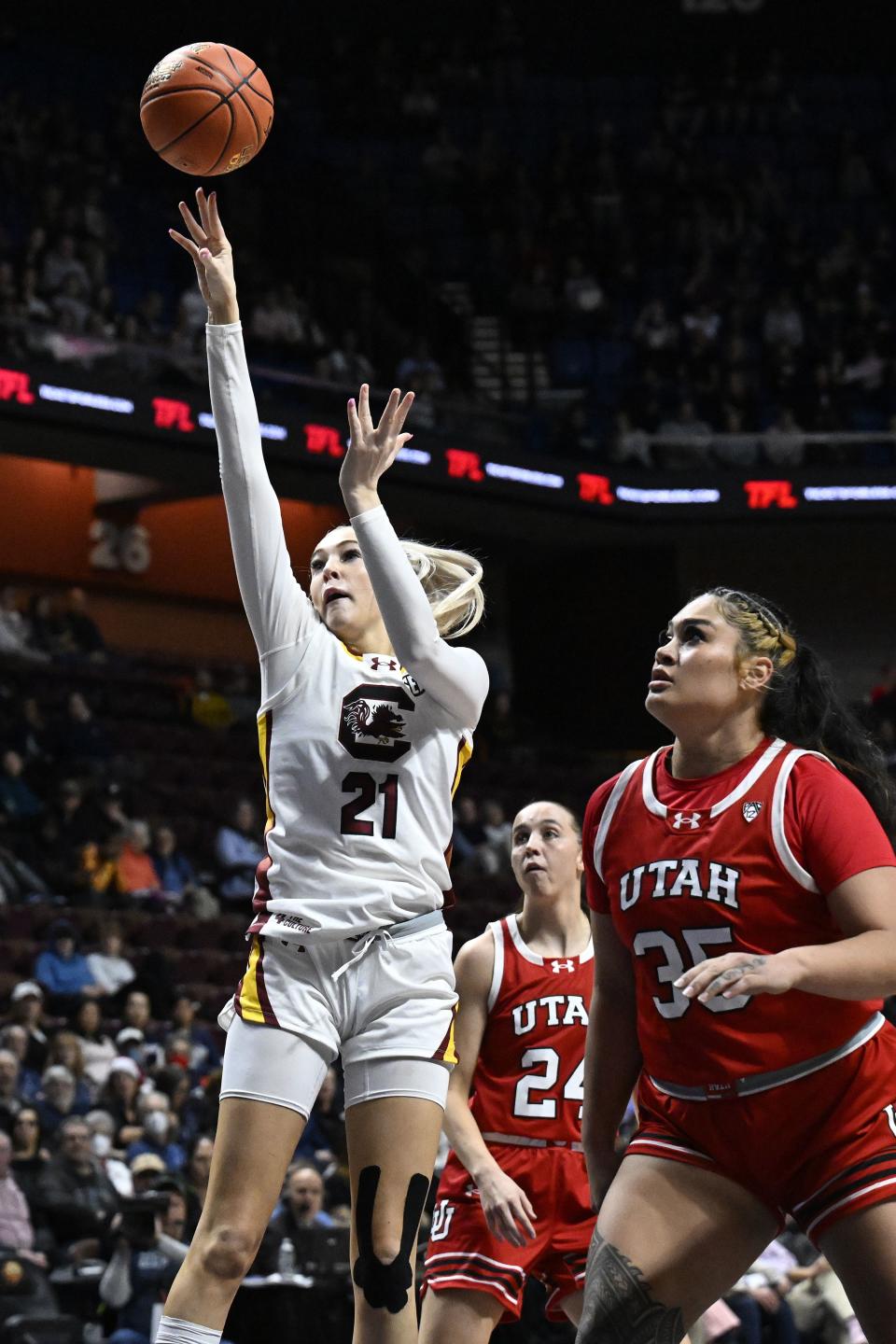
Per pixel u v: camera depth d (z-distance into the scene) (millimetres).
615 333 20422
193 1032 11398
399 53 23188
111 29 21750
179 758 15555
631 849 3174
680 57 23781
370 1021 3174
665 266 21297
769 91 22969
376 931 3184
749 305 20719
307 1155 9836
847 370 20125
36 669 15867
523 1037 4590
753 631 3211
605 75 23703
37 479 18516
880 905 2918
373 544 3242
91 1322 7562
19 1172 8094
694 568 20281
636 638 19984
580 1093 4551
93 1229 8031
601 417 19328
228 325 3320
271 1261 7727
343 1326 7469
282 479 16656
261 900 3246
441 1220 4473
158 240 19438
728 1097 3031
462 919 14688
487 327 20484
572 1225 4496
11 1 21109
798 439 18594
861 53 23719
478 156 22094
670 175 21859
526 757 18391
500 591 20953
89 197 18828
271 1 22641
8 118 18875
